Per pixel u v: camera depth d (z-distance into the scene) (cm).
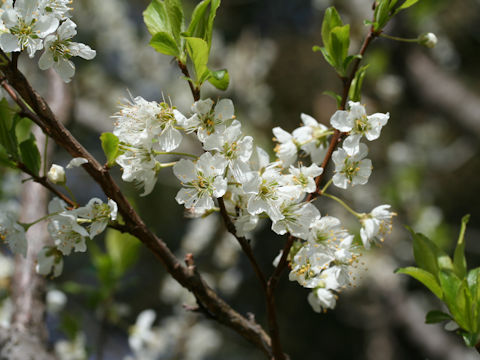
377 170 194
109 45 182
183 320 128
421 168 188
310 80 185
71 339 94
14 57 68
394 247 171
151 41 69
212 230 142
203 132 69
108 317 92
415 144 197
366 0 178
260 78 183
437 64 187
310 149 74
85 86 174
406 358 175
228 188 71
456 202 214
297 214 70
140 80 185
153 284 191
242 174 69
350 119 70
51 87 97
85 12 178
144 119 69
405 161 191
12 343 79
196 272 72
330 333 208
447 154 194
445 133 206
